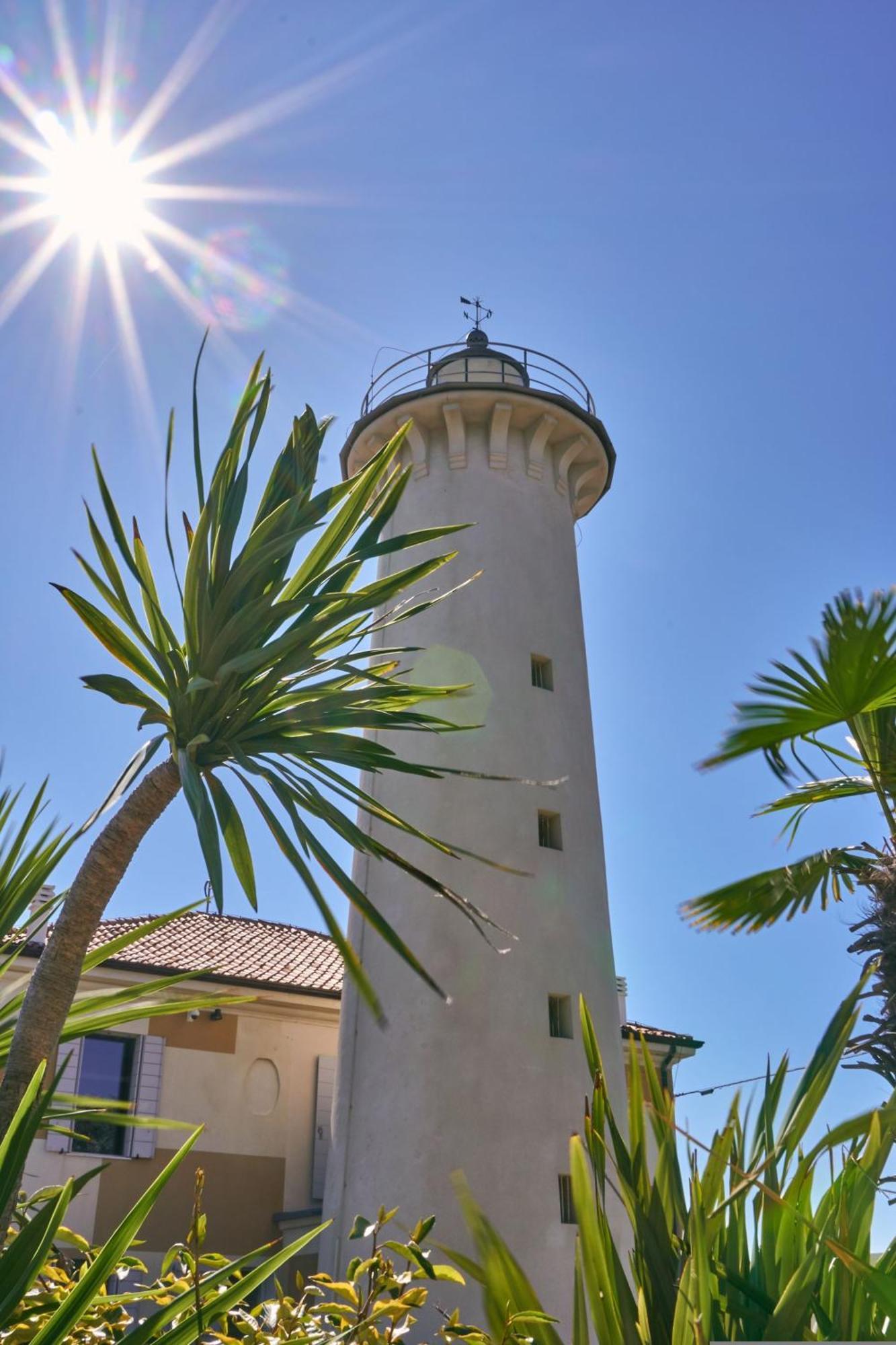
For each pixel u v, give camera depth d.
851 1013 3.54
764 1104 3.54
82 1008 4.78
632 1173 3.37
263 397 5.74
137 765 4.66
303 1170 19.47
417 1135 16.30
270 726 5.11
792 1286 3.00
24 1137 3.49
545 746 19.38
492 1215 15.66
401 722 5.40
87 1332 4.28
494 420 21.59
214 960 20.55
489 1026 16.88
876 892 7.97
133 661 5.16
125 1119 4.40
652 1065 3.58
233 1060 19.72
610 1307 3.11
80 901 4.55
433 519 21.03
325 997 20.25
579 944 18.12
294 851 4.52
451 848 5.11
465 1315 14.84
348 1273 4.93
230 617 5.13
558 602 20.94
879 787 8.70
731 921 10.38
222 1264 5.12
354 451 22.86
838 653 8.17
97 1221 17.47
